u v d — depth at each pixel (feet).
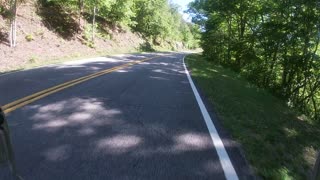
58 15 102.42
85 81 39.58
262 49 85.46
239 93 41.14
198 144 18.97
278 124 28.04
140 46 161.58
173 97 33.35
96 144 17.69
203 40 149.79
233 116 27.14
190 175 14.70
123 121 22.58
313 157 21.29
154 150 17.44
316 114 71.82
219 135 21.13
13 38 70.95
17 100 26.61
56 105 25.91
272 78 81.61
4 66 58.85
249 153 18.45
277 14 72.64
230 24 118.11
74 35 101.91
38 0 98.27
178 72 61.36
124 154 16.56
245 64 100.78
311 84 75.97
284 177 15.84
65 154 16.08
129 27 167.84
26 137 18.10
